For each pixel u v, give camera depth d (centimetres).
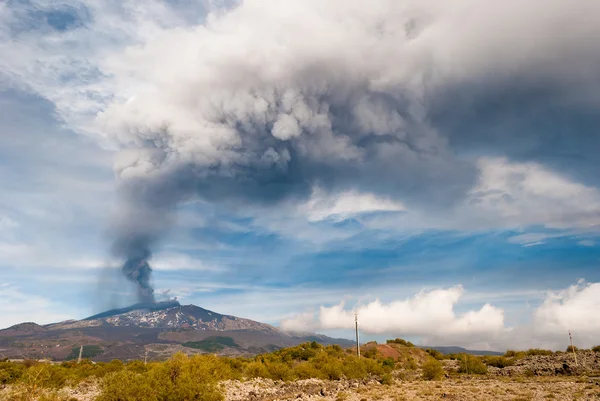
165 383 3134
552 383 4522
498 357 8588
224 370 5206
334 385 5231
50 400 2869
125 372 3069
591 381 4494
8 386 4188
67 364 7256
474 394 3656
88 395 4041
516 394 3556
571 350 8031
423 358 10619
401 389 4456
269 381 5488
